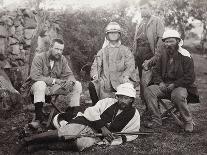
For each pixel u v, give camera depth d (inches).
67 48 421.1
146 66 262.7
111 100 214.8
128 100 209.2
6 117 260.1
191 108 321.1
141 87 312.7
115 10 491.5
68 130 199.6
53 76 247.8
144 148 206.5
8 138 217.9
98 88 249.9
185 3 679.1
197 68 677.9
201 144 216.7
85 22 450.9
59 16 416.5
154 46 284.2
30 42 335.3
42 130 231.1
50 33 378.0
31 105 288.5
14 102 275.1
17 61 318.0
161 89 246.1
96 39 444.1
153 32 283.1
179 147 210.5
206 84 507.5
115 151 199.0
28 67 335.6
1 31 297.4
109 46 257.3
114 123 210.8
